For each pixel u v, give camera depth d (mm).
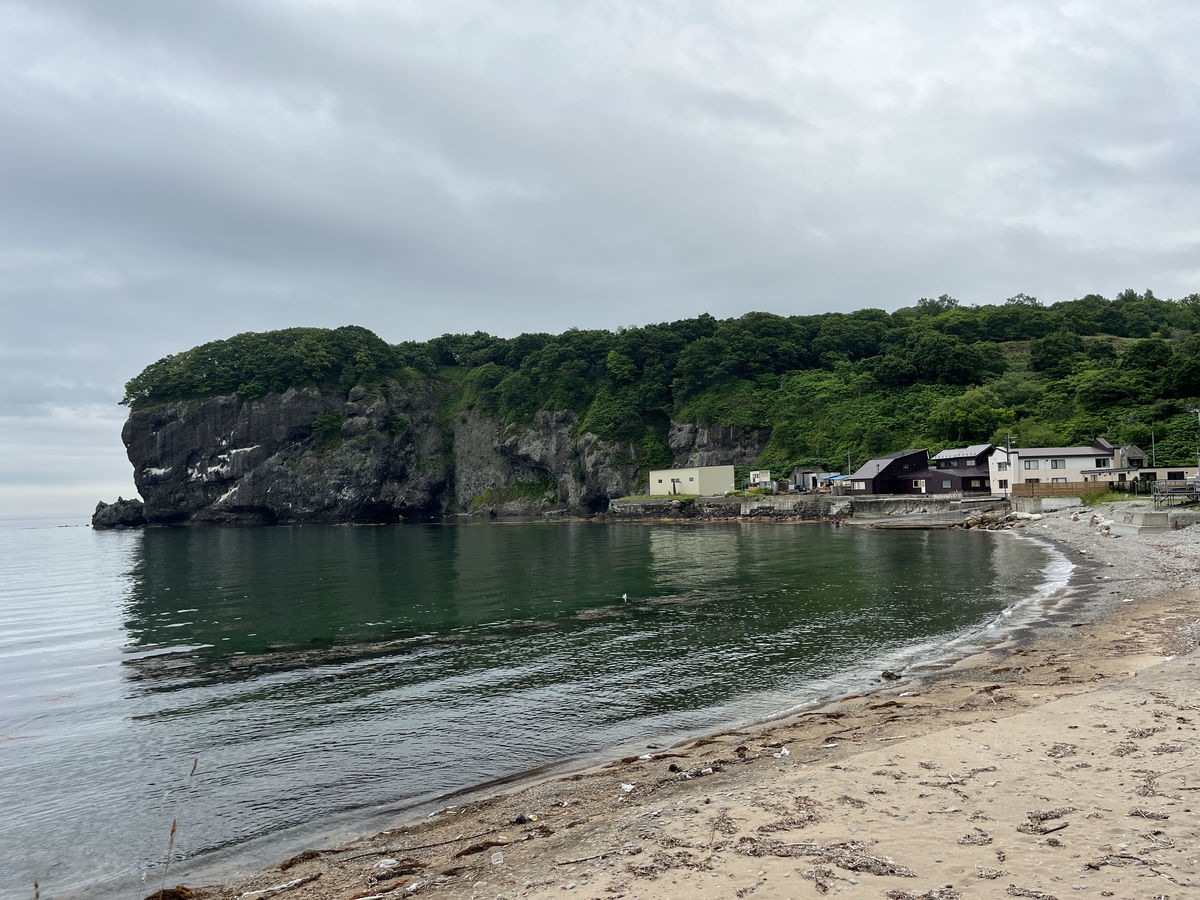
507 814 12031
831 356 129500
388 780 14758
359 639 28703
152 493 130750
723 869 8258
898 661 22047
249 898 9695
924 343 115500
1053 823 8789
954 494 80812
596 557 57312
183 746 17203
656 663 23469
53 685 23031
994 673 18859
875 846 8562
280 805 13734
